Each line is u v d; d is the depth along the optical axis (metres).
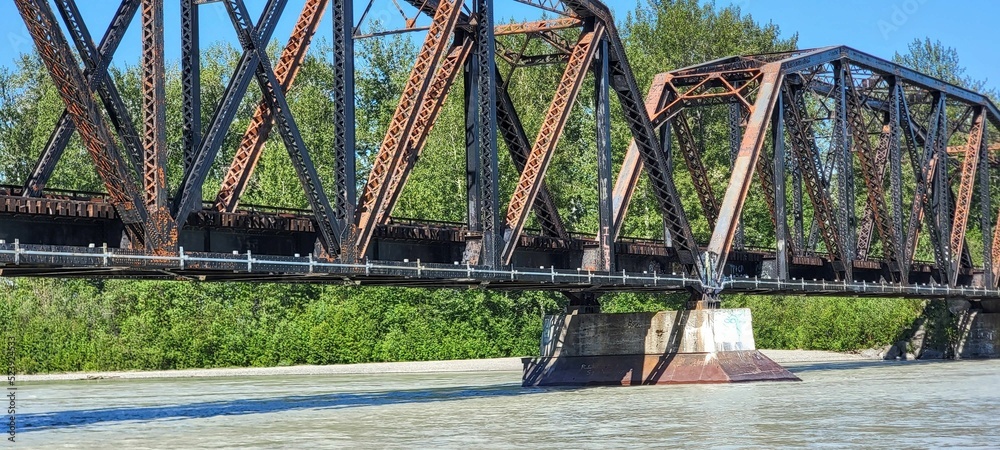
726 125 85.94
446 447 26.86
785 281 51.78
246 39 31.30
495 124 38.38
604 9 42.72
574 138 88.06
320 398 45.50
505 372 70.81
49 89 80.50
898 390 43.34
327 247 32.94
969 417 32.69
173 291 82.31
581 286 44.09
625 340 48.16
